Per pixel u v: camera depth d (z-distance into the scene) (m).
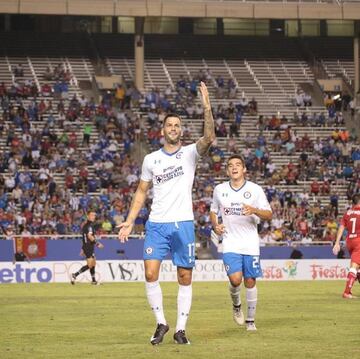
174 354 15.39
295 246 57.12
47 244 54.69
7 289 40.34
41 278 48.47
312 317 23.64
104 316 24.30
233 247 20.03
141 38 82.25
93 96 80.44
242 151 71.94
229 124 77.00
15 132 71.06
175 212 16.88
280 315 24.39
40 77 82.88
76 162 67.75
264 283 46.16
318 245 57.41
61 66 82.81
